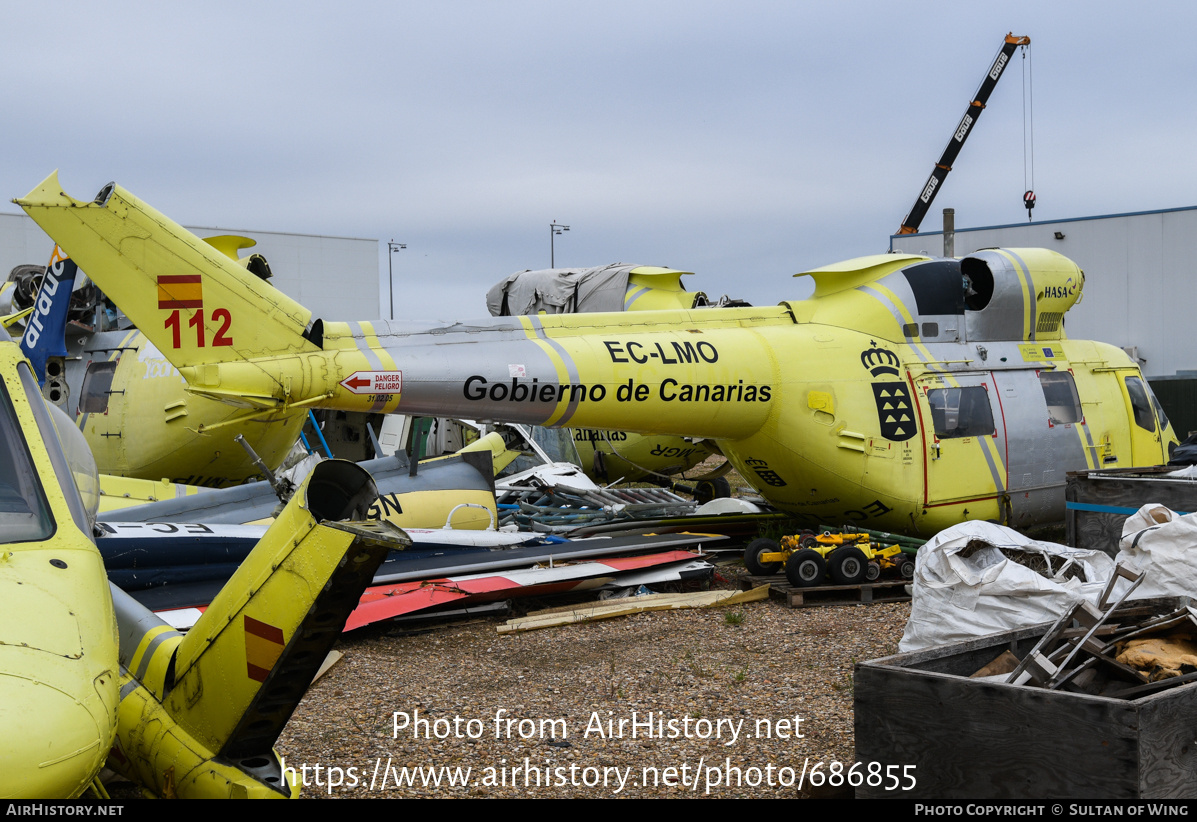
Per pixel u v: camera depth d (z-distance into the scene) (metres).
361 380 7.27
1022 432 9.72
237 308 7.05
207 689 3.47
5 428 3.41
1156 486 7.06
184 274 6.93
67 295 9.89
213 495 8.30
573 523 10.60
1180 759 3.37
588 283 13.86
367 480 3.44
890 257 9.99
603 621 7.67
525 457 13.22
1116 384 10.63
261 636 3.32
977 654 4.40
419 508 9.05
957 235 28.17
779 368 9.00
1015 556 6.21
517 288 14.82
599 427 8.48
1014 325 10.11
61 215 6.63
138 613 3.97
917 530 9.41
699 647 6.82
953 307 9.87
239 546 7.20
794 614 7.84
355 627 6.81
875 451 9.09
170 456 10.58
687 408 8.62
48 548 3.12
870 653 6.58
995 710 3.53
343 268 35.75
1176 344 24.83
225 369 6.90
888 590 8.48
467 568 7.94
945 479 9.31
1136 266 25.38
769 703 5.56
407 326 7.74
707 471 21.05
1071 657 4.04
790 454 9.16
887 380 9.27
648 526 10.60
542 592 7.96
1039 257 10.34
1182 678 3.75
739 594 8.22
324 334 7.38
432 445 14.11
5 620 2.66
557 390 7.98
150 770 3.56
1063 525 10.38
